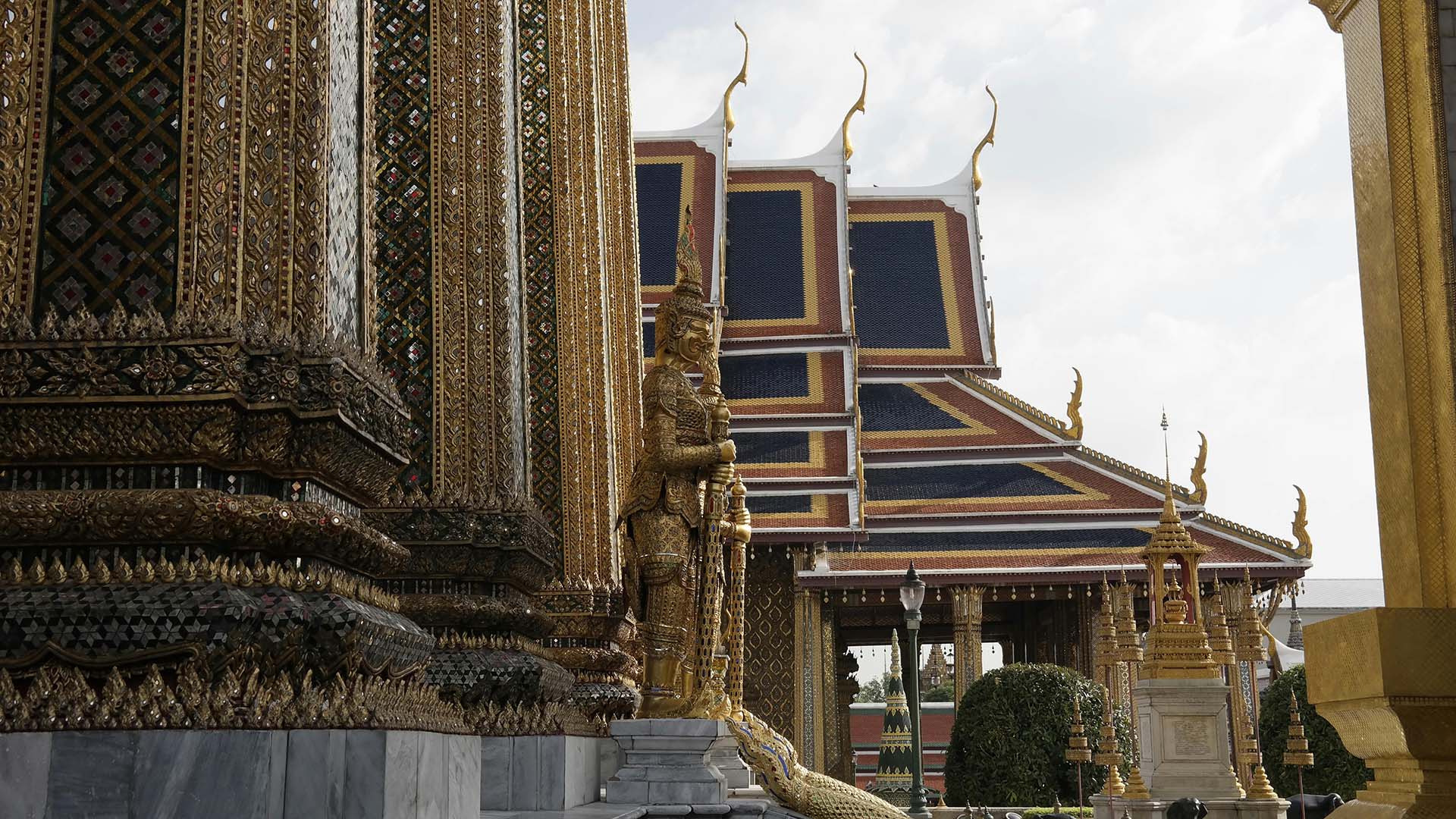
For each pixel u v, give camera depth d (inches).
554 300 430.6
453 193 303.0
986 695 1049.5
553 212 438.0
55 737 140.6
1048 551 1465.3
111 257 160.9
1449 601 184.5
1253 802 687.1
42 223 161.8
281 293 163.5
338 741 151.6
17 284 159.0
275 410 157.5
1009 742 1025.5
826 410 1604.3
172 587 148.3
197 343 155.1
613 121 626.5
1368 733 188.9
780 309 1750.7
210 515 149.8
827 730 1435.8
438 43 309.1
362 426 170.6
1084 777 1015.0
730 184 1913.1
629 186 668.7
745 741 364.8
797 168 1925.4
